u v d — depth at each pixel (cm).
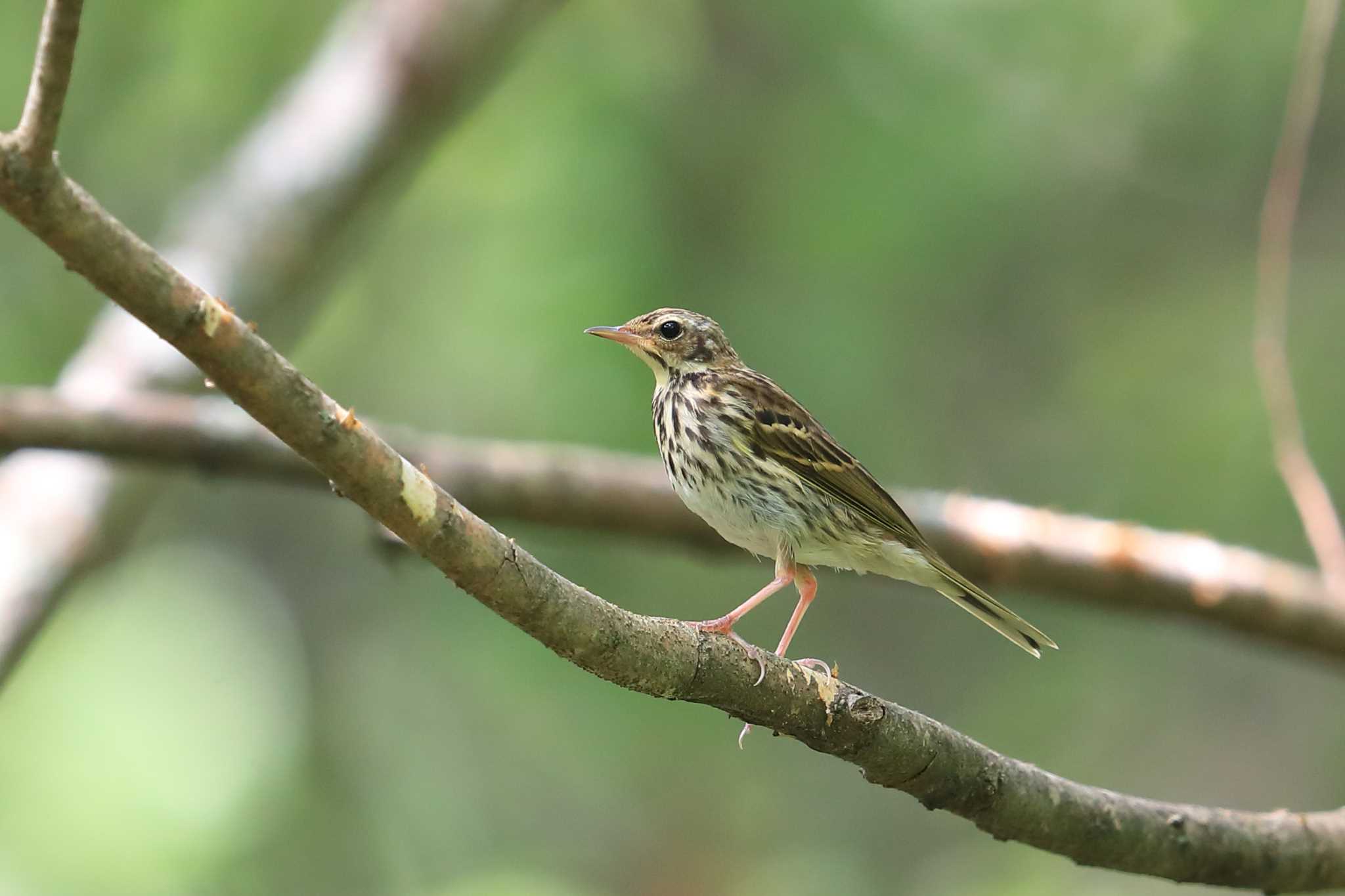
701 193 1228
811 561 1010
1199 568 1128
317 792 1334
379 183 1343
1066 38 1321
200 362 520
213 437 1030
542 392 1198
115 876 1093
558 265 1182
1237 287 1421
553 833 1372
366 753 1402
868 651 1459
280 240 1291
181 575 1439
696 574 1320
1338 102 1416
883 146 1234
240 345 518
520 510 1114
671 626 641
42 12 1285
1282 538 1320
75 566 1125
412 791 1378
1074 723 1459
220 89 1393
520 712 1327
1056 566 1138
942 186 1238
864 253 1216
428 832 1364
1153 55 1362
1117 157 1391
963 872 1380
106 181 1402
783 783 1416
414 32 1312
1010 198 1285
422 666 1402
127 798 1130
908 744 703
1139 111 1387
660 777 1353
